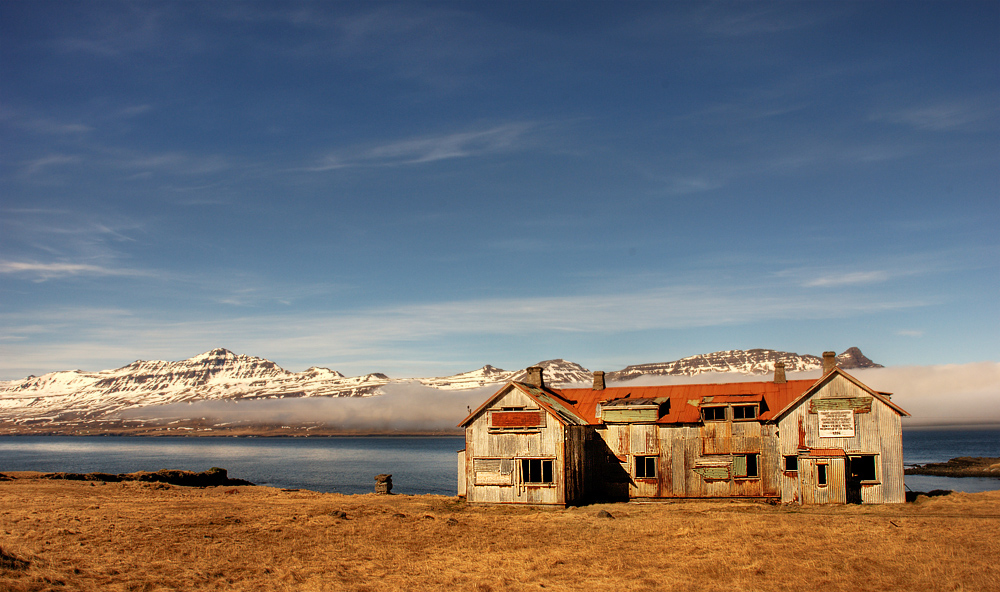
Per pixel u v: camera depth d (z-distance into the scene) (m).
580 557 26.89
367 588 21.97
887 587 21.09
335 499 49.47
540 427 42.62
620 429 46.09
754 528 31.78
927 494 42.72
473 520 36.88
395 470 133.38
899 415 40.09
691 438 44.31
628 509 40.88
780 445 42.19
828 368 42.03
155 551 26.58
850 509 38.16
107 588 20.45
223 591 21.06
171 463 159.00
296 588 21.72
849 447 40.66
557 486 41.62
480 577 23.61
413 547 29.31
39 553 24.69
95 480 59.19
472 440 44.12
